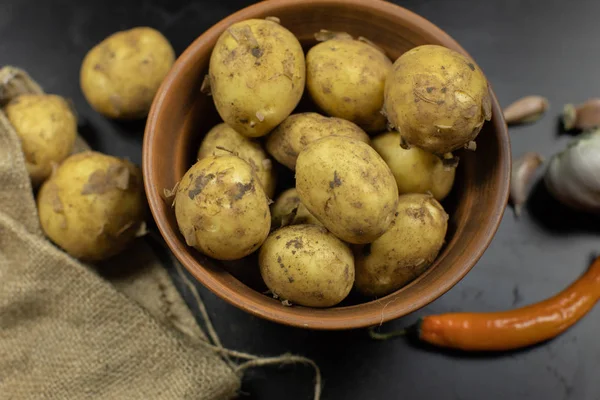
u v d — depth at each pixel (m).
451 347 0.53
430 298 0.40
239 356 0.51
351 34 0.45
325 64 0.43
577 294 0.52
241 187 0.39
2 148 0.50
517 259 0.55
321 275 0.40
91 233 0.49
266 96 0.41
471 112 0.38
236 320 0.54
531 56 0.57
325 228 0.41
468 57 0.42
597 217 0.55
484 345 0.52
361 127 0.44
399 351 0.53
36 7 0.59
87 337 0.50
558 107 0.57
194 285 0.54
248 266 0.44
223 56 0.41
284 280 0.40
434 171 0.42
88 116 0.57
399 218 0.41
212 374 0.50
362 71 0.42
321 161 0.38
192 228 0.39
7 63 0.58
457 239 0.42
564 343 0.53
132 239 0.51
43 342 0.50
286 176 0.47
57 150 0.52
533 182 0.55
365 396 0.53
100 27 0.59
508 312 0.52
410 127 0.39
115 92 0.53
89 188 0.48
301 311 0.40
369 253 0.42
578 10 0.58
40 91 0.56
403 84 0.39
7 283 0.50
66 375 0.50
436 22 0.58
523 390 0.53
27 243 0.49
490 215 0.41
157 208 0.41
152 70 0.53
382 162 0.39
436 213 0.42
